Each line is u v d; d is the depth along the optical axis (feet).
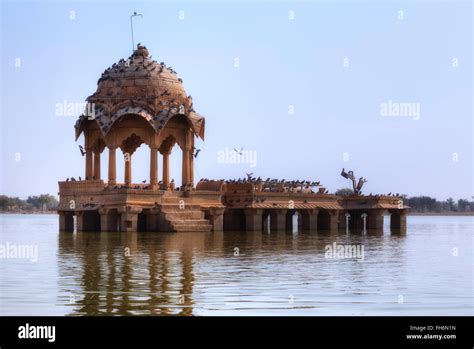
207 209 302.45
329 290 120.57
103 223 289.53
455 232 350.02
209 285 124.67
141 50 321.73
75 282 127.65
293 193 326.44
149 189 298.76
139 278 132.77
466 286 125.70
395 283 129.18
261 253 186.91
